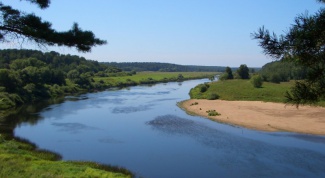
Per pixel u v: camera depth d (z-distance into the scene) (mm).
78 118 45938
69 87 89312
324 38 5359
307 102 5625
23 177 15672
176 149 29344
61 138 33344
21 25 10406
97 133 35906
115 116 47969
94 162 24219
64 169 19750
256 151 28703
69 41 10758
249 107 56844
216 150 29031
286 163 25188
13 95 61219
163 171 23391
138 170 23547
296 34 5477
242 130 38281
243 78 106750
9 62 96625
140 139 33250
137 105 61000
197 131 37531
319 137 34531
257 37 5945
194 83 137500
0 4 10727
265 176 22344
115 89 102188
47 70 85062
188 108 56844
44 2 11133
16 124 40969
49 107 58000
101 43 11703
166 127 39781
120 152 28312
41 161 21906
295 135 35594
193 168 24047
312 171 23281
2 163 18828
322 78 5461
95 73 144875
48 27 10844
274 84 87375
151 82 137875
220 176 22406
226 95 74500
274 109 53688
